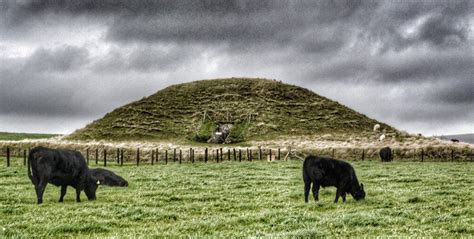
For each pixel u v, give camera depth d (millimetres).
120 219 16266
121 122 94062
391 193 22703
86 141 83312
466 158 55250
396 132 92000
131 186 26219
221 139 82250
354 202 19859
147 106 102062
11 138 114875
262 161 49781
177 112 98812
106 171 26578
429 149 56719
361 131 91625
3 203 19547
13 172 33156
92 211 17484
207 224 14961
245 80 116812
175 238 13062
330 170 19672
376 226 14633
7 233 13352
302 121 94500
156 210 17734
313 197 21734
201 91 109688
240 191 23797
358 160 56062
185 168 39406
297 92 111062
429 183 27062
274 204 19547
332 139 83188
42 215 16562
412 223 15094
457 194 22188
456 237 13000
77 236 13594
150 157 58312
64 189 20438
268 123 91750
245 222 15570
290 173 34094
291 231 13695
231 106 100188
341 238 12727
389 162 48531
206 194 22688
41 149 19547
